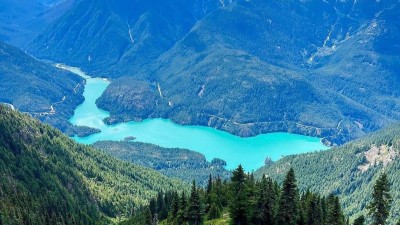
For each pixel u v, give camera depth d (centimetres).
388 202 17700
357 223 19838
